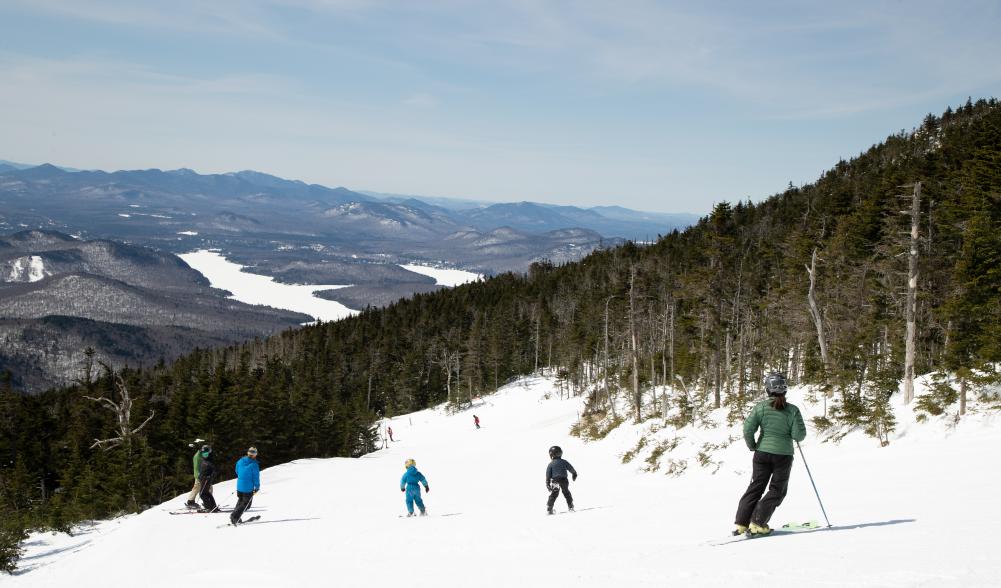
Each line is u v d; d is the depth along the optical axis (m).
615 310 68.12
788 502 11.75
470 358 93.94
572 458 38.56
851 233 47.31
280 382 83.94
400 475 33.28
